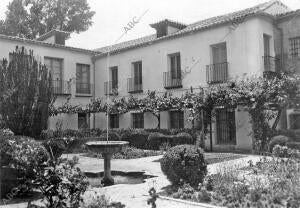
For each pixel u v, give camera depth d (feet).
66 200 16.85
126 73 75.61
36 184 16.60
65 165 17.16
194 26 67.97
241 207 19.58
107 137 62.23
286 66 56.24
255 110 49.90
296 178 23.76
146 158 47.80
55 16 108.47
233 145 56.03
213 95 53.57
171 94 64.34
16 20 105.29
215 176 26.22
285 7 65.87
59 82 76.84
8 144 23.68
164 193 23.94
